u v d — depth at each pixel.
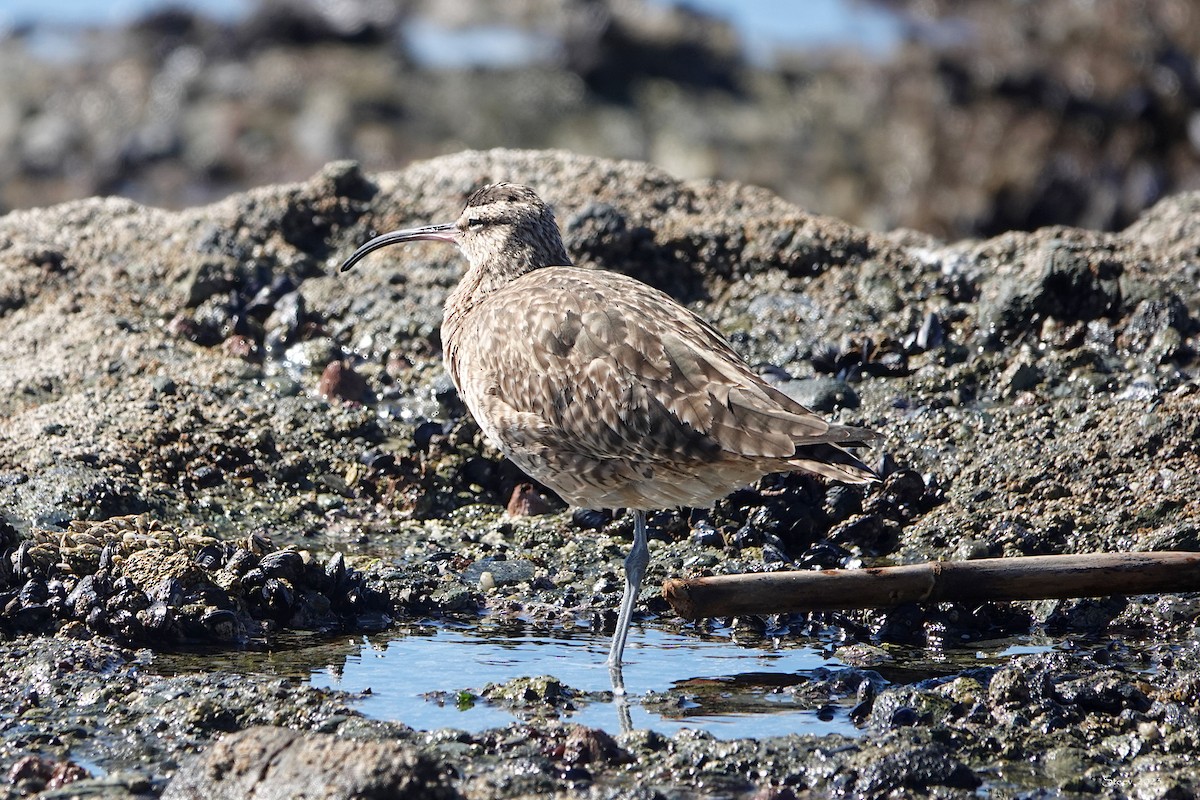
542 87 38.81
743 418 9.63
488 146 37.31
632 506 10.59
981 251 15.56
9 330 14.57
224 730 8.67
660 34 39.88
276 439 13.09
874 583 10.10
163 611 10.05
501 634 10.61
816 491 12.36
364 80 38.75
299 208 16.12
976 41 36.72
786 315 14.80
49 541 10.72
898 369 13.94
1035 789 8.05
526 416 10.48
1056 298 14.24
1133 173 32.25
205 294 14.98
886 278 15.07
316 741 7.62
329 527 12.30
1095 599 10.95
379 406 13.85
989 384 13.70
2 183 36.09
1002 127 34.03
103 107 38.25
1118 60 34.09
